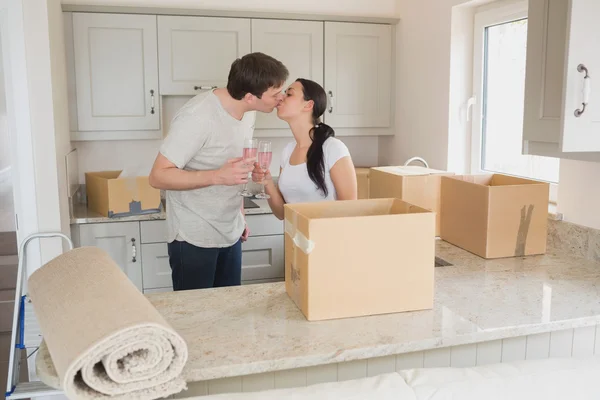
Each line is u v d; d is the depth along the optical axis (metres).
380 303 1.64
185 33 3.50
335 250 1.58
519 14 2.89
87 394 1.19
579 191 2.34
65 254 1.65
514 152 3.06
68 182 3.25
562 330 1.72
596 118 1.75
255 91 2.18
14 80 2.71
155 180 2.19
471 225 2.32
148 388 1.23
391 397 1.31
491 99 3.23
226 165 2.12
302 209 1.80
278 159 4.11
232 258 2.55
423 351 1.59
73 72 3.40
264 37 3.61
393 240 1.63
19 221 2.84
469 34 3.28
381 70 3.86
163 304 1.75
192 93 3.56
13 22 2.67
